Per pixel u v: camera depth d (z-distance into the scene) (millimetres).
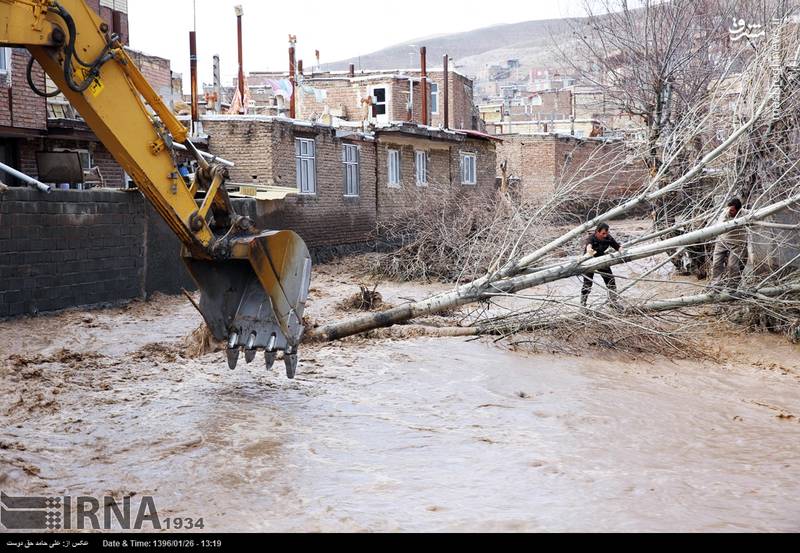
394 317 12719
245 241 8508
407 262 21656
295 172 24891
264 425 8156
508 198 20734
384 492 6434
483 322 13391
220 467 6879
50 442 7359
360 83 45125
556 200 15562
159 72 26750
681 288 17406
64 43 7086
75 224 14602
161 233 16906
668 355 12609
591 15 24750
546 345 12727
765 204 14375
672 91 22281
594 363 11914
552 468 7141
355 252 28359
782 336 13828
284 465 6992
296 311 9078
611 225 35625
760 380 11328
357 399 9375
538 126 57438
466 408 9195
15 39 6746
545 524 5840
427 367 11008
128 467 6812
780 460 7633
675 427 8727
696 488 6703
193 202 8391
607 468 7211
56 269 14219
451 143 34719
